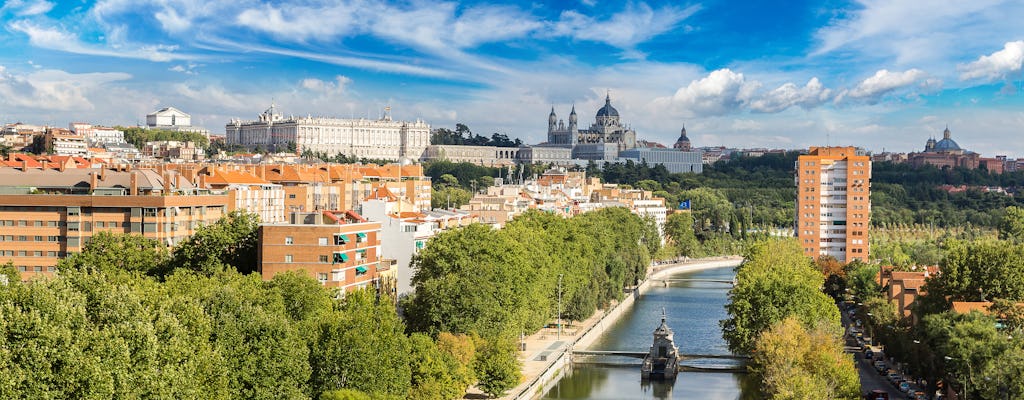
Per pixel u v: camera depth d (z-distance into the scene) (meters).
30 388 164.88
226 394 196.88
